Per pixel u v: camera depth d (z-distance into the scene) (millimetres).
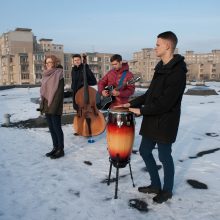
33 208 3303
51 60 4922
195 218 3053
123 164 3482
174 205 3322
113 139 3375
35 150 5617
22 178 4180
